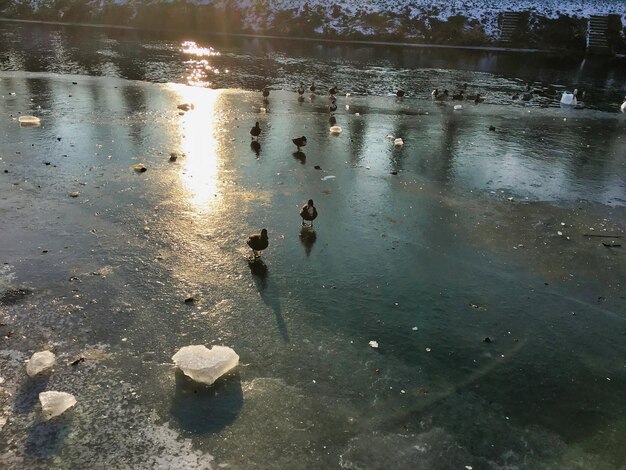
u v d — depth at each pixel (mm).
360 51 39188
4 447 5434
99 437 5621
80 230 10078
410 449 5684
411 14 44906
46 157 13969
